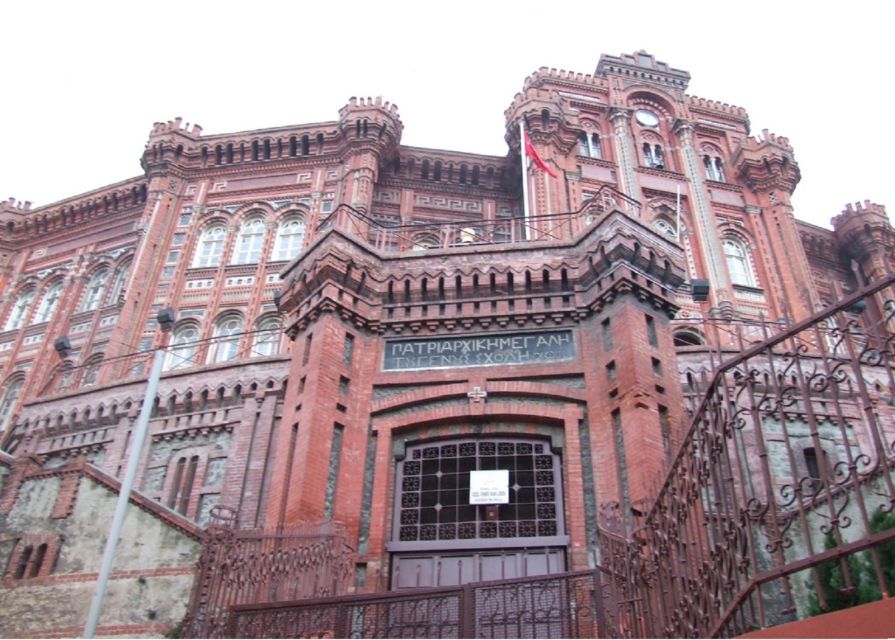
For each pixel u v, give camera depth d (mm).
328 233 19984
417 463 17531
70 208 44406
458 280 19484
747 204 41938
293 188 40281
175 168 41156
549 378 18047
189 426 25672
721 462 8672
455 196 41500
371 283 19703
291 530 14953
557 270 19250
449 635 11461
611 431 16703
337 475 16703
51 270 43250
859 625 5750
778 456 20969
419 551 16266
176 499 23828
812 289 38219
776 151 42750
